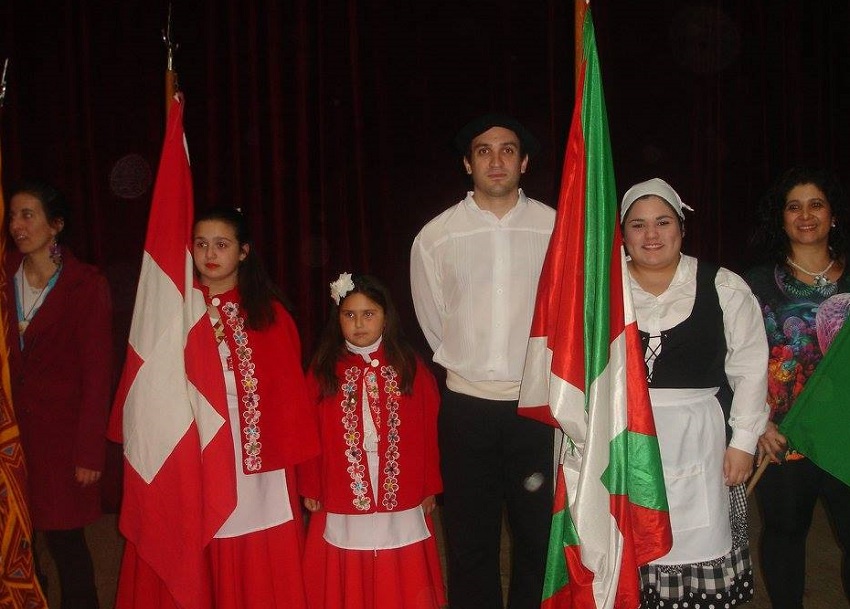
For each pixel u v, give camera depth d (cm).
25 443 252
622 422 208
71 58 408
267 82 425
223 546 247
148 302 234
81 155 414
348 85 429
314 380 260
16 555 237
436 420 266
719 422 229
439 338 264
